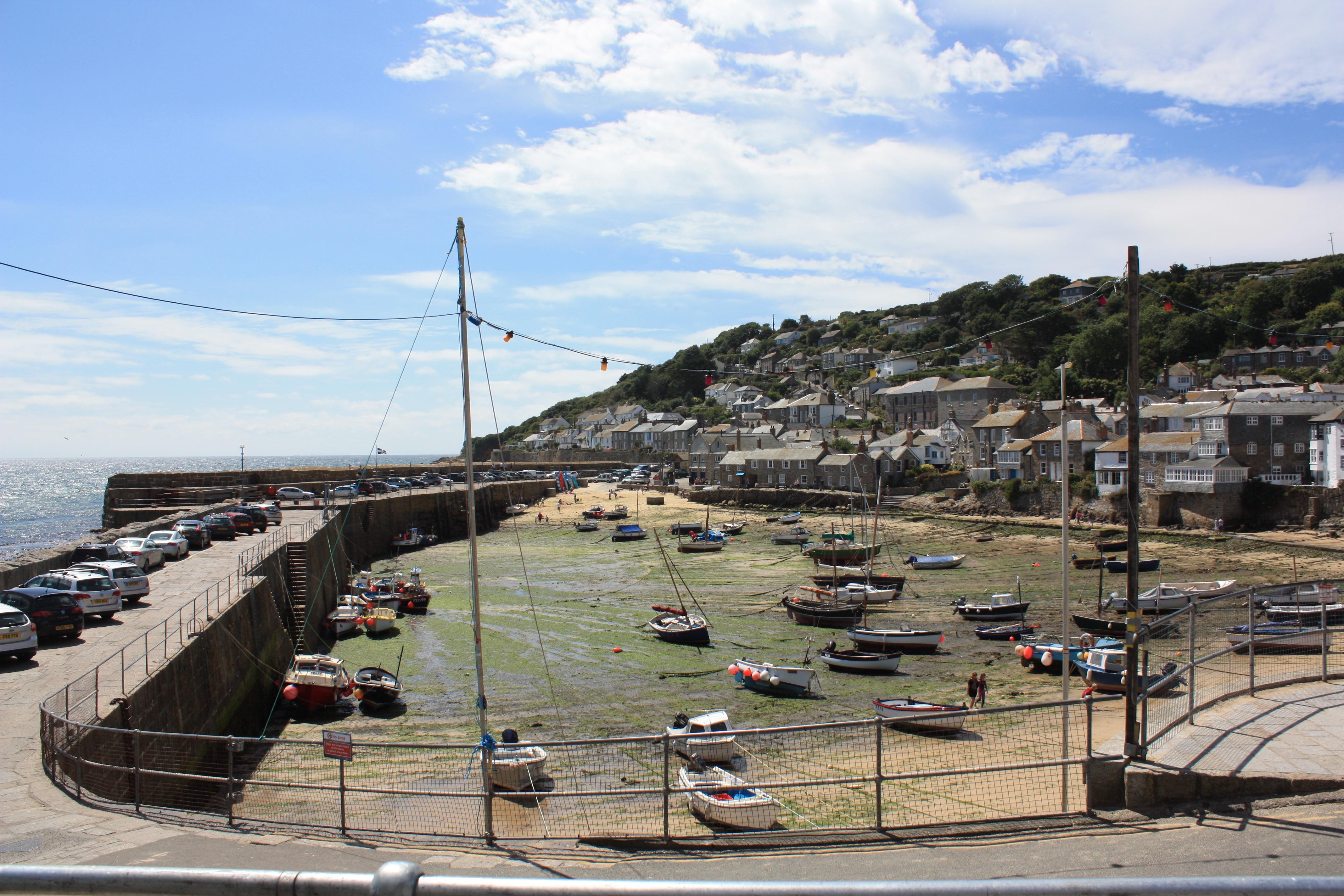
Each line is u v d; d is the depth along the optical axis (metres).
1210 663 23.83
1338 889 3.38
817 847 11.41
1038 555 68.38
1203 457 73.81
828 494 101.62
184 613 29.45
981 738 24.12
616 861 11.13
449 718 30.17
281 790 21.81
